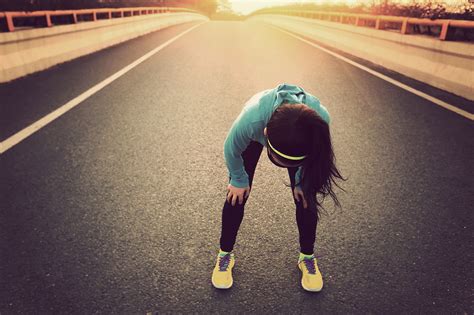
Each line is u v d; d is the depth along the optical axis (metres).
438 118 4.09
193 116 4.18
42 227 2.23
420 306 1.73
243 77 6.11
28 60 5.82
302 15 17.92
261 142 1.61
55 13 6.76
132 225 2.28
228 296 1.79
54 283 1.82
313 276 1.85
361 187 2.73
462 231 2.26
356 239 2.19
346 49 9.33
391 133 3.70
